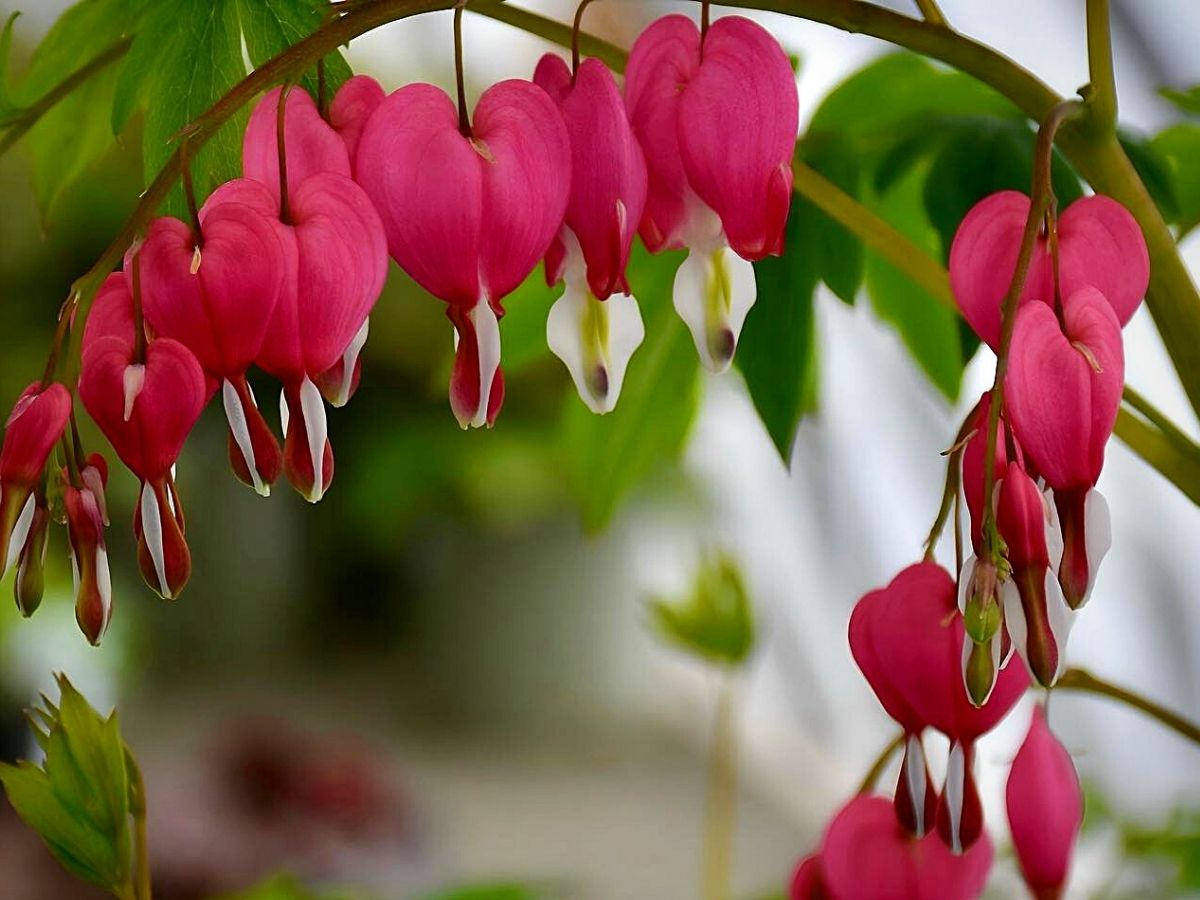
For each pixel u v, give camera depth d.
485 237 0.63
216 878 1.67
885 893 0.68
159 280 0.62
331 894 0.93
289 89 0.62
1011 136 0.77
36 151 0.76
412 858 1.79
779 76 0.64
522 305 0.89
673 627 0.96
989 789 1.65
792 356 0.78
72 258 2.17
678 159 0.64
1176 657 1.91
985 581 0.61
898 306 0.94
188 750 2.15
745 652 0.95
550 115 0.63
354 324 0.62
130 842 0.66
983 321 0.64
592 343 0.64
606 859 2.07
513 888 0.92
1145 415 0.71
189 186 0.62
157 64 0.70
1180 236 0.84
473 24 2.17
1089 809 1.22
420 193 0.62
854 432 2.14
